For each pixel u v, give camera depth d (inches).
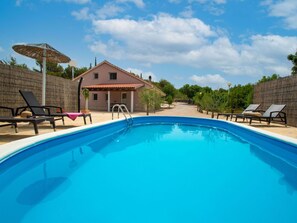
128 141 284.7
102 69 1125.7
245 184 135.0
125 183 130.6
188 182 134.8
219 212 99.0
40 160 177.3
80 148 237.6
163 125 489.4
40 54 402.0
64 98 605.6
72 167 162.7
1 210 97.0
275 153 233.1
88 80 1146.7
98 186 125.0
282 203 109.7
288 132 342.6
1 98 375.9
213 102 805.2
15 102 407.8
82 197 110.2
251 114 462.9
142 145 257.1
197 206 104.0
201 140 302.5
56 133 210.5
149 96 794.2
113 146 249.3
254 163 187.5
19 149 147.7
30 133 261.0
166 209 100.0
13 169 139.5
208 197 114.3
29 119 237.1
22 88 427.8
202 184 132.4
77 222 88.0
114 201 106.6
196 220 92.0
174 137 323.9
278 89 513.7
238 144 281.1
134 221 89.6
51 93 539.2
